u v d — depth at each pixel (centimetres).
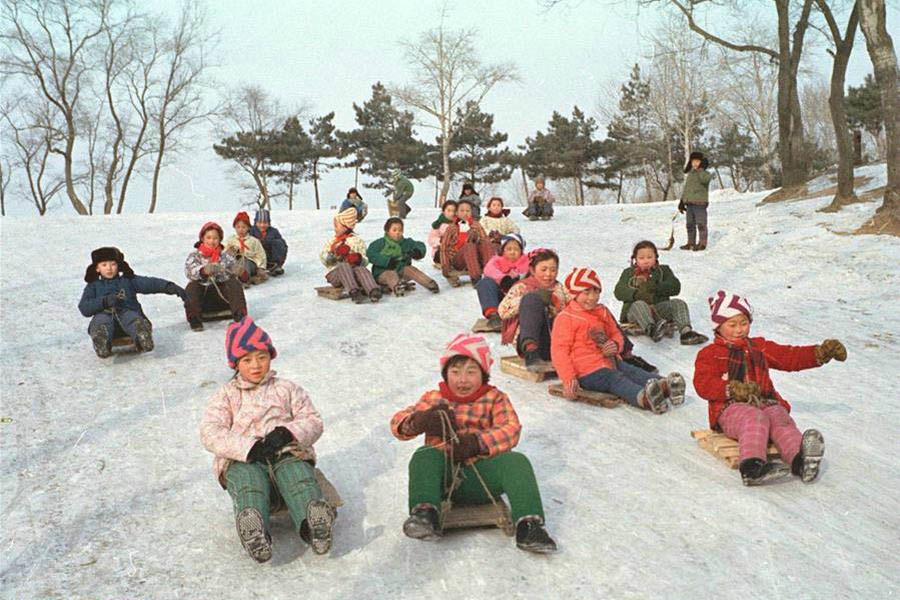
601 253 1396
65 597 358
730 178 6794
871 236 1327
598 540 405
